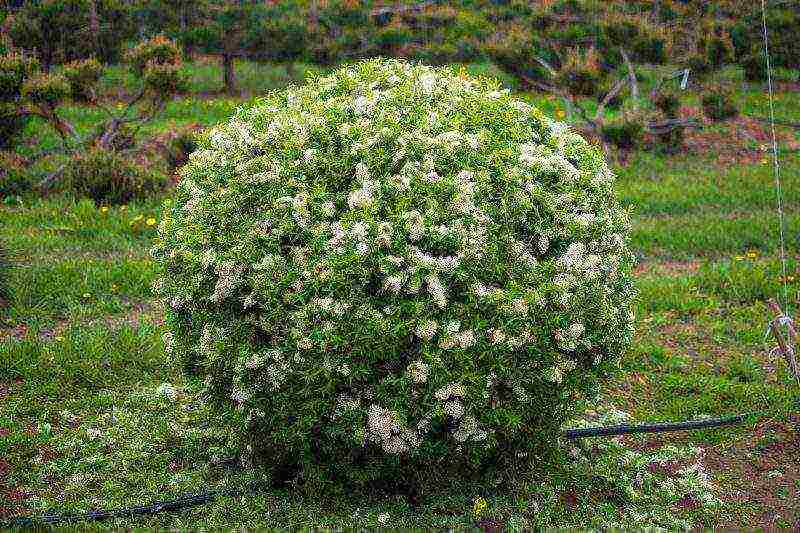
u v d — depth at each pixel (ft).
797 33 54.70
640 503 14.93
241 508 14.05
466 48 60.64
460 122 13.80
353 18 61.16
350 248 12.39
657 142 43.34
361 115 13.79
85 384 18.65
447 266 12.38
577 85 42.96
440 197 12.75
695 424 17.62
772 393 19.08
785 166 40.55
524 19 63.93
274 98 15.35
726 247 29.30
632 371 20.49
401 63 15.39
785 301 22.81
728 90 45.83
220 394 14.12
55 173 33.35
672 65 51.57
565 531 13.75
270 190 13.25
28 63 34.91
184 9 55.21
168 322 14.55
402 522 13.57
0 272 22.43
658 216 33.04
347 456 13.46
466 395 12.45
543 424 14.05
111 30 50.90
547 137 14.60
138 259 26.35
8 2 50.83
